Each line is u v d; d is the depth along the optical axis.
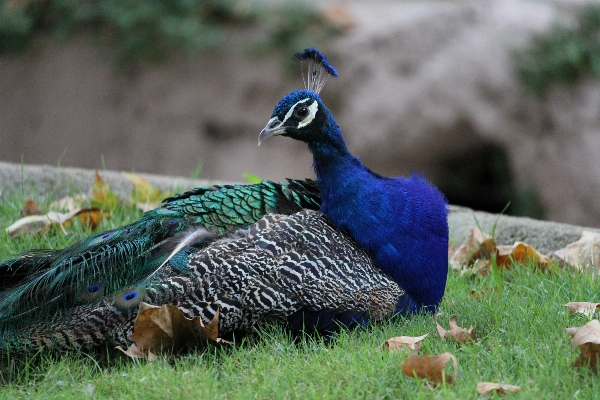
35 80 23.27
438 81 20.34
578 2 20.62
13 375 7.42
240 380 6.95
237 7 22.30
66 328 7.55
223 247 7.75
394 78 20.72
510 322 7.82
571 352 7.00
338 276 7.88
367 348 7.23
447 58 20.47
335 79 21.09
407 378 6.67
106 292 7.65
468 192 21.33
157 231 7.94
